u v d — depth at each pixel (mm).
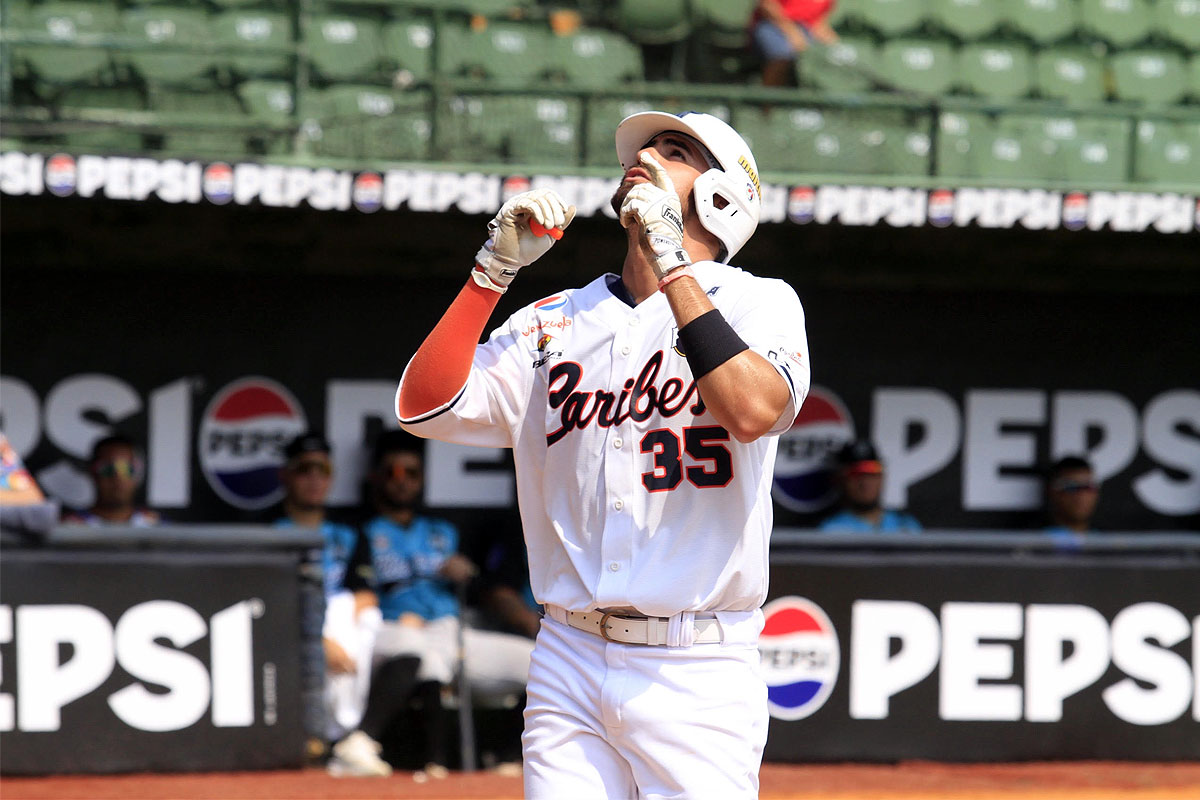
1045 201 22141
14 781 18156
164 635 18859
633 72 26344
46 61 24281
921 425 26547
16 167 20188
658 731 7863
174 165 20562
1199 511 27078
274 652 19141
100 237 23703
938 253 25828
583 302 8484
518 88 23531
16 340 24062
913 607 20516
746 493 7938
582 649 8148
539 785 8203
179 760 18766
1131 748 20781
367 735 19953
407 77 23656
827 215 21969
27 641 18484
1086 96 28516
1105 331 26859
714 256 8602
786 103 24281
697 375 7355
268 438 24922
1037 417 26766
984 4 28703
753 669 8188
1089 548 20969
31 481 23156
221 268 24578
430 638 21297
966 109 24438
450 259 24969
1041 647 20719
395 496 22750
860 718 20328
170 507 24625
